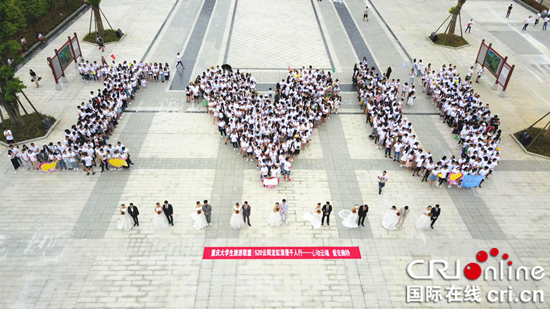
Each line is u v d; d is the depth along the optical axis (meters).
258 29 42.47
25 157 23.09
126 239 19.52
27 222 20.28
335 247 19.45
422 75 33.59
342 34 42.09
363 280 17.98
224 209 21.27
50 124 27.11
